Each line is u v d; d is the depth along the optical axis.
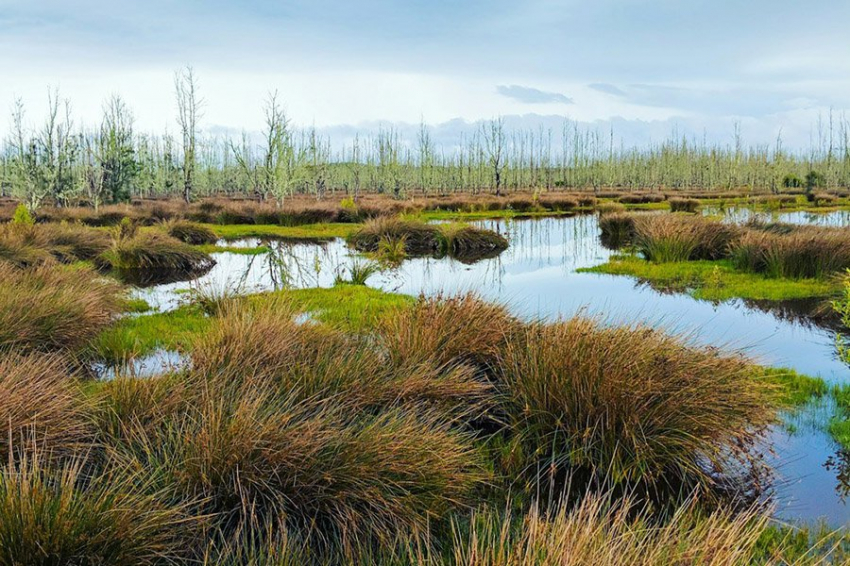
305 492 3.52
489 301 6.88
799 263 12.90
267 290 12.32
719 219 19.70
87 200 39.81
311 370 4.92
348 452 3.67
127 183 41.91
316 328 6.21
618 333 5.08
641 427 4.27
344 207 31.19
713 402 4.45
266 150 37.12
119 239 16.73
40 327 6.70
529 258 18.00
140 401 4.43
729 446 4.59
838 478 4.40
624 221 23.61
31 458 3.65
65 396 4.27
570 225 29.47
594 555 2.64
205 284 11.96
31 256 13.80
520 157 99.25
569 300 11.16
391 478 3.66
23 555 2.64
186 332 8.41
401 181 64.12
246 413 3.80
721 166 87.06
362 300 10.77
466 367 5.40
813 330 8.82
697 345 5.98
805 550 3.52
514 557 2.81
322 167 57.31
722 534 3.02
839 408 5.67
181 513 3.19
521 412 4.81
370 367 5.11
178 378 5.01
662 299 11.23
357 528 3.34
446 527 3.63
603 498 3.74
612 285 12.90
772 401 5.25
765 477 4.43
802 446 4.93
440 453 3.95
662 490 4.20
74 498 2.98
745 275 13.37
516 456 4.43
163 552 2.94
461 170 79.56
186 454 3.61
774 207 37.81
